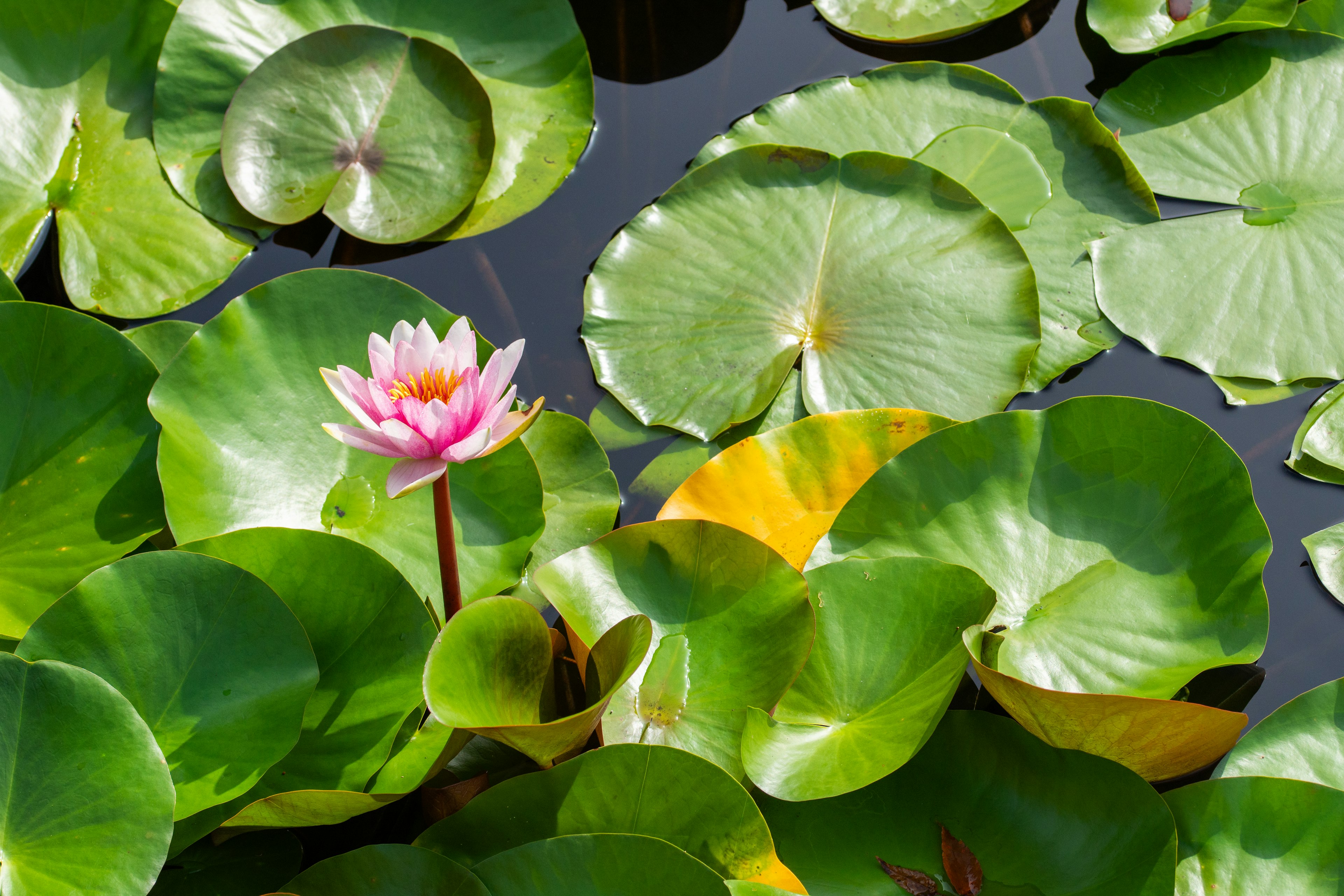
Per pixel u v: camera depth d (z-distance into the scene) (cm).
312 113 212
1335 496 203
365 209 212
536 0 218
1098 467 199
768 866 190
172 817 188
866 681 195
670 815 191
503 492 200
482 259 212
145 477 198
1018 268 210
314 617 194
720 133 218
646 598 196
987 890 191
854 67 221
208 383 199
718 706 194
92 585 191
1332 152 214
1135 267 211
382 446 191
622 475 204
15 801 188
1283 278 209
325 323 201
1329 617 200
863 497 199
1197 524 197
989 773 193
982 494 199
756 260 210
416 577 198
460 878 189
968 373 206
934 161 215
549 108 217
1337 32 220
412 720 193
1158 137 216
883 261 210
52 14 212
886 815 193
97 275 208
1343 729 194
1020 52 222
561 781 191
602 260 211
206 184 212
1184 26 219
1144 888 189
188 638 192
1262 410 206
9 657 189
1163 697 194
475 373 191
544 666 194
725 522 201
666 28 224
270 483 199
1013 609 197
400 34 214
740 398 206
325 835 194
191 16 213
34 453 197
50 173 210
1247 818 192
